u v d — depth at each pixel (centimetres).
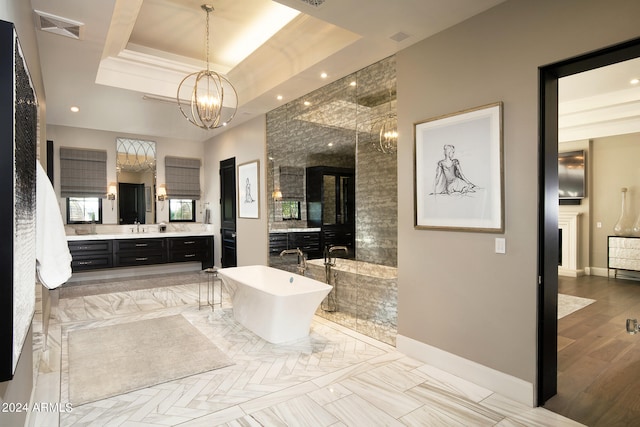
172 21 377
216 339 366
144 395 256
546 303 243
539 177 239
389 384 272
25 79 172
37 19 273
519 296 247
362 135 379
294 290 416
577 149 738
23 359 193
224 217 682
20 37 197
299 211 475
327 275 432
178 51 451
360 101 380
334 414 232
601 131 693
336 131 412
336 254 417
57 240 222
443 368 295
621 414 231
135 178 695
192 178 760
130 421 224
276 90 446
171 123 601
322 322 426
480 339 270
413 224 319
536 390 240
